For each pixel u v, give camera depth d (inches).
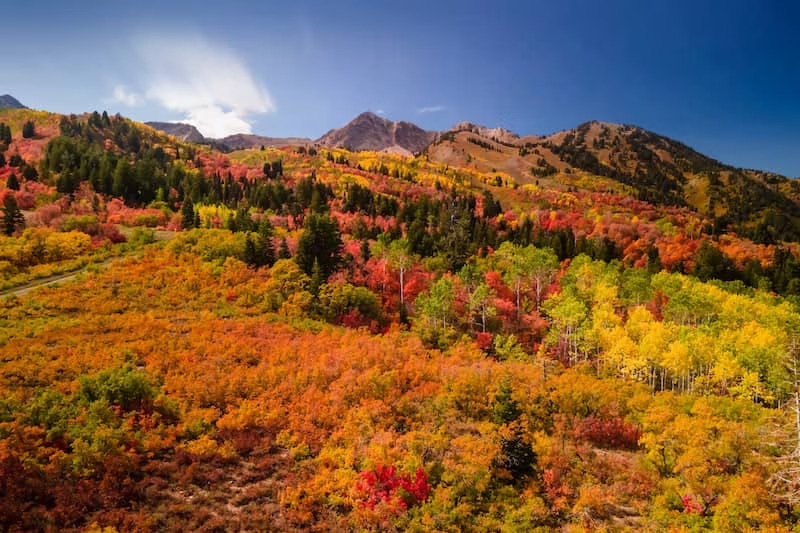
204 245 3088.1
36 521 735.7
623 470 1342.3
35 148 6963.6
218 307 2288.4
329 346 1852.9
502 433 1317.7
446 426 1411.2
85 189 4953.3
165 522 827.4
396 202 6446.9
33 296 2118.6
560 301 2945.4
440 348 2351.1
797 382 1118.4
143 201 5310.0
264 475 1042.7
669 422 1549.0
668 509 1151.0
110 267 2709.2
